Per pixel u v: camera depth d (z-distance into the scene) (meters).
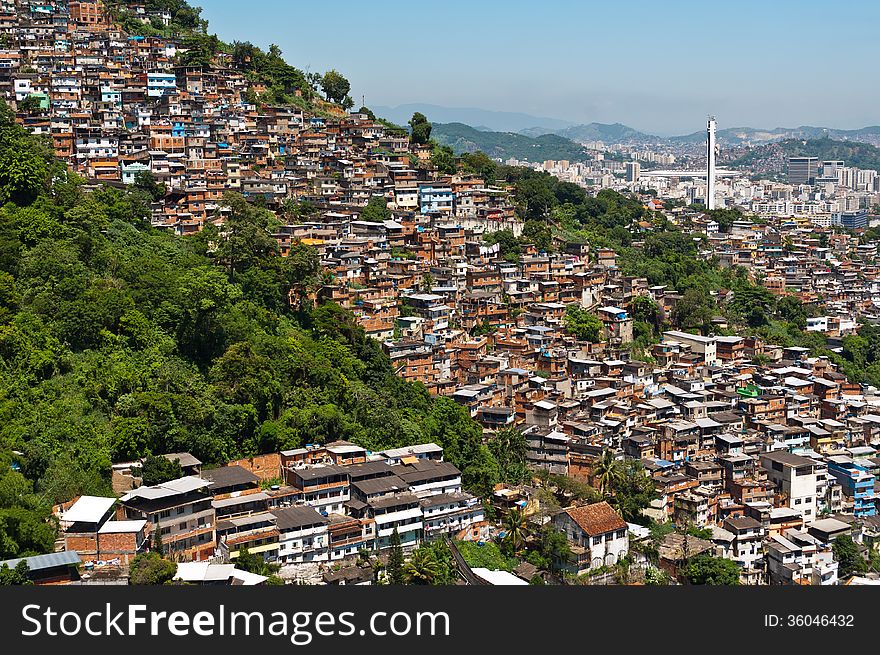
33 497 123.69
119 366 151.62
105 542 116.69
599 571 149.88
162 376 151.88
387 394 177.12
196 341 165.38
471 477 163.50
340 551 136.12
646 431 195.75
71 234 178.25
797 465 186.00
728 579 154.38
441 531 148.00
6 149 196.50
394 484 145.75
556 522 154.75
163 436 140.88
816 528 177.25
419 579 127.38
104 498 124.56
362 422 165.62
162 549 121.88
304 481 140.38
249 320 177.12
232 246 193.38
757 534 170.12
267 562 129.88
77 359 151.75
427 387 196.62
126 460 138.25
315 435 155.00
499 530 156.50
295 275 196.00
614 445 192.12
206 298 166.62
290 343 173.25
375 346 195.75
